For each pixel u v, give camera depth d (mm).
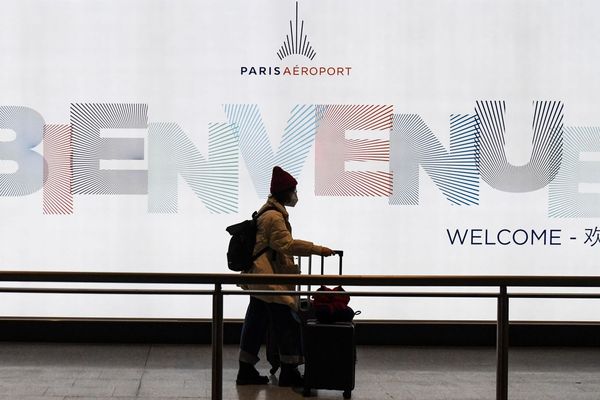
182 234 7289
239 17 7277
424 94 7301
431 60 7293
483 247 7320
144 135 7270
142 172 7270
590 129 7316
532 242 7332
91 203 7270
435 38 7289
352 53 7293
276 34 7277
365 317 7340
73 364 6402
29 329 7254
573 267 7340
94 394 5410
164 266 7285
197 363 6480
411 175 7309
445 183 7312
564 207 7336
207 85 7277
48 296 7266
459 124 7305
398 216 7316
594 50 7316
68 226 7258
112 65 7270
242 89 7289
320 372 5383
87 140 7266
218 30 7277
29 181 7250
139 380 5867
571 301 7375
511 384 5938
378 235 7309
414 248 7312
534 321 7379
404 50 7293
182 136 7277
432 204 7320
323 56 7289
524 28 7289
